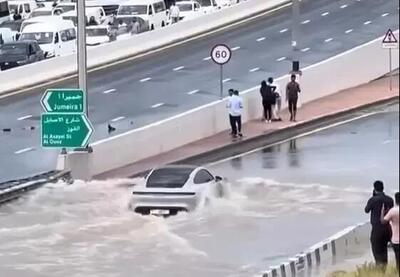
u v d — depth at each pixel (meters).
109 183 63.84
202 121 78.94
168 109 86.44
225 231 51.12
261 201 58.59
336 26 123.62
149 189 54.06
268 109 85.94
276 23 127.06
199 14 132.25
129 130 76.69
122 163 69.75
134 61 108.56
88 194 60.16
